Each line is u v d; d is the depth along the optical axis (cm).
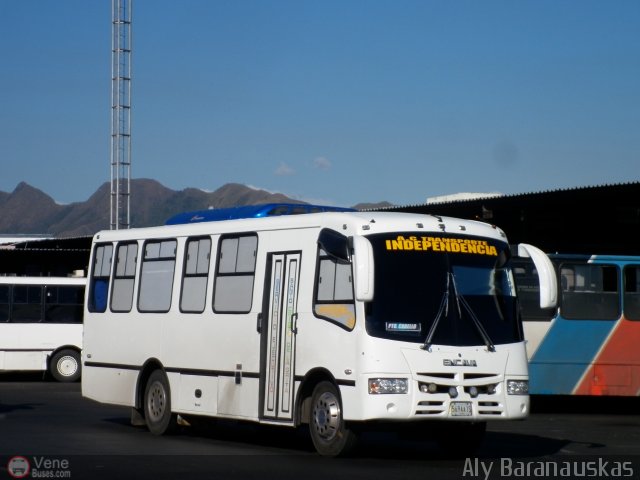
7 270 5097
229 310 1625
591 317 2309
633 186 2895
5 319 3278
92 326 1961
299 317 1483
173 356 1736
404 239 1414
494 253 1462
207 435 1777
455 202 3378
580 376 2292
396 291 1385
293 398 1474
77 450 1499
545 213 3419
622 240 3422
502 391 1397
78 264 5103
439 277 1412
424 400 1353
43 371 3338
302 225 1513
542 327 2286
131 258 1892
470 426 1473
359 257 1332
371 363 1351
